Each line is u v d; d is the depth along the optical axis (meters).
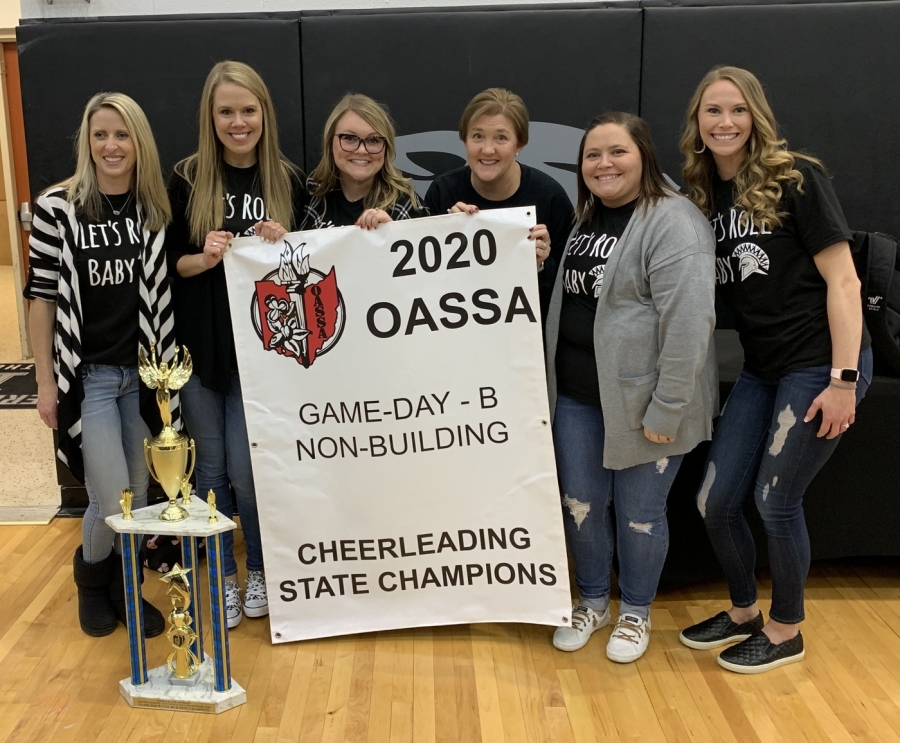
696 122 2.02
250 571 2.51
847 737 1.91
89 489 2.21
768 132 1.89
